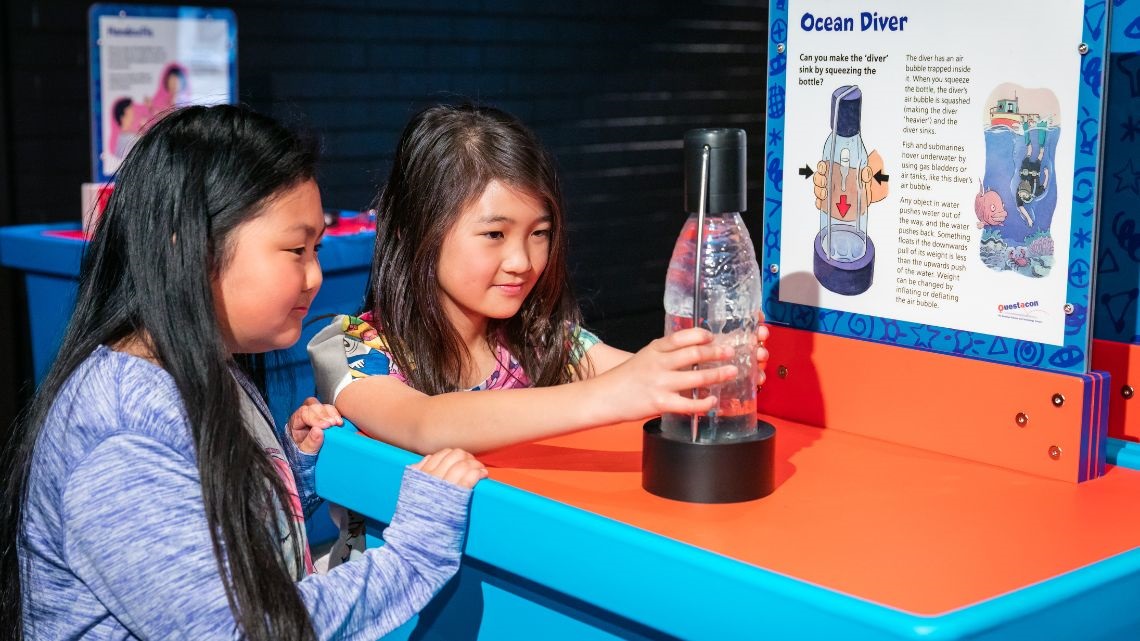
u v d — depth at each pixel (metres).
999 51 1.09
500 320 1.50
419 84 5.27
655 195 6.24
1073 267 1.06
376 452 1.13
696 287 1.00
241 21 4.61
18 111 4.14
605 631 0.97
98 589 1.01
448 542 1.04
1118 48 1.03
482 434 1.12
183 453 1.04
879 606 0.78
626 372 1.05
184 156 1.07
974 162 1.12
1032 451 1.10
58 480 1.04
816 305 1.27
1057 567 0.87
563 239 1.47
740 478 1.01
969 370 1.14
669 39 6.18
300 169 1.11
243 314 1.09
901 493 1.04
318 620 1.00
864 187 1.21
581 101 5.88
